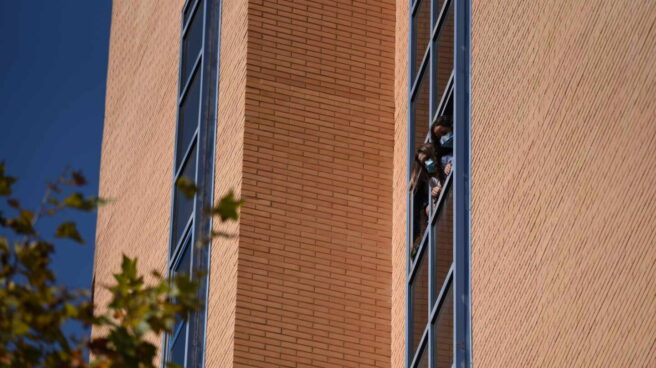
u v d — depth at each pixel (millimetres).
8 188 23516
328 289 52250
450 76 48688
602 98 37375
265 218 52688
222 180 55250
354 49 56281
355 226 53531
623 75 36562
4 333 22438
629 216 34969
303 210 53250
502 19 44688
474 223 43875
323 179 53938
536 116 40844
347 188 54062
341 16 56656
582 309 36219
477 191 44094
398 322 51469
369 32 56656
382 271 53094
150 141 66938
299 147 54125
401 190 53438
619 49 37000
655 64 35219
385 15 57156
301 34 55938
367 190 54188
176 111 63312
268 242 52344
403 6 56594
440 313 45594
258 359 50375
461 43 47656
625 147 35812
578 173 37812
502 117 43250
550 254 38406
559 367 36688
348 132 54812
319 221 53188
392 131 55375
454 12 49125
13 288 22719
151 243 63312
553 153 39375
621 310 34469
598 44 38062
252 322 50875
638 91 35750
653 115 34906
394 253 53188
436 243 47188
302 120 54625
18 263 22953
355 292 52469
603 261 35688
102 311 68188
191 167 58906
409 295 49594
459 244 44281
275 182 53375
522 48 42688
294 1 56406
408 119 52906
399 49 56250
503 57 44062
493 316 41219
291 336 51125
